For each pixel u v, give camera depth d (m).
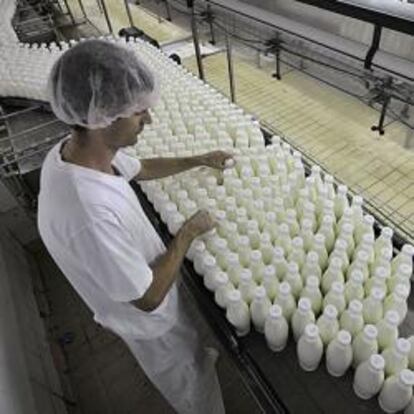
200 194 1.09
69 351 1.83
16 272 2.02
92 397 1.65
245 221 0.99
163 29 3.13
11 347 1.45
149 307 0.83
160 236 1.12
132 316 0.97
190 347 1.21
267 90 2.41
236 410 1.47
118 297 0.77
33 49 2.22
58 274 2.20
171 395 1.28
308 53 1.66
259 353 0.85
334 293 0.80
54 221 0.73
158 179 1.19
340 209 1.02
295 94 2.36
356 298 0.81
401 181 1.68
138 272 0.76
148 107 0.74
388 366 0.71
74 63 0.66
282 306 0.82
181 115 1.43
